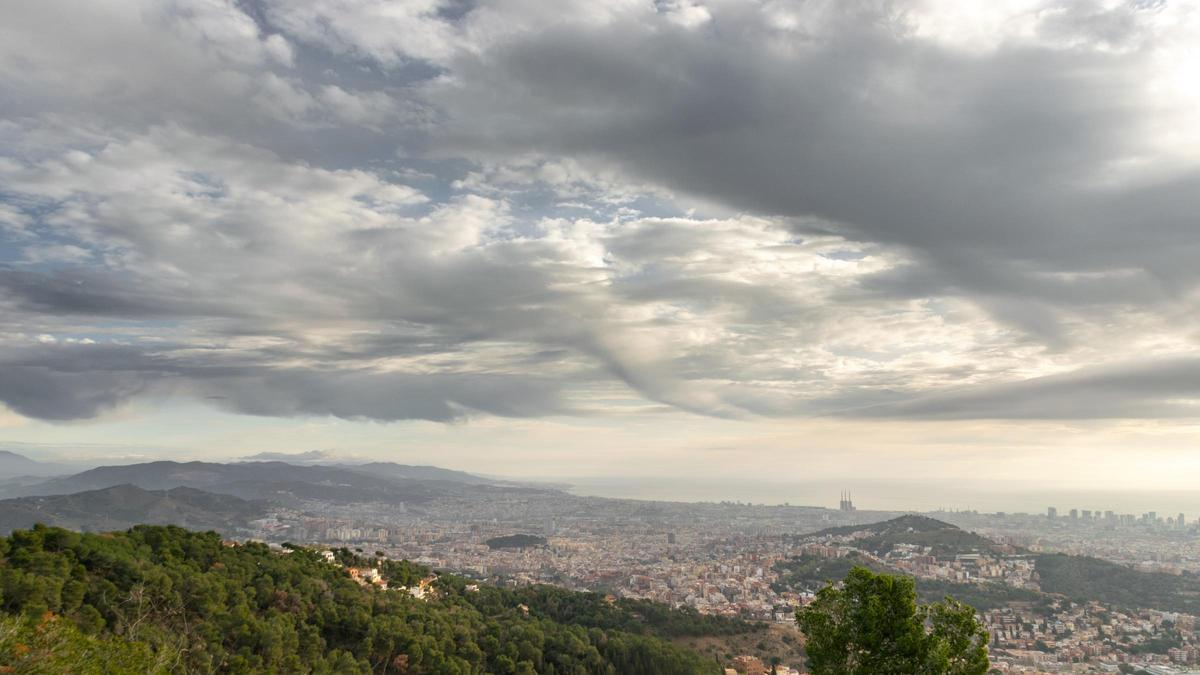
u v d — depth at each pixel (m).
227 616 52.28
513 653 70.50
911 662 25.38
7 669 25.33
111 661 29.67
